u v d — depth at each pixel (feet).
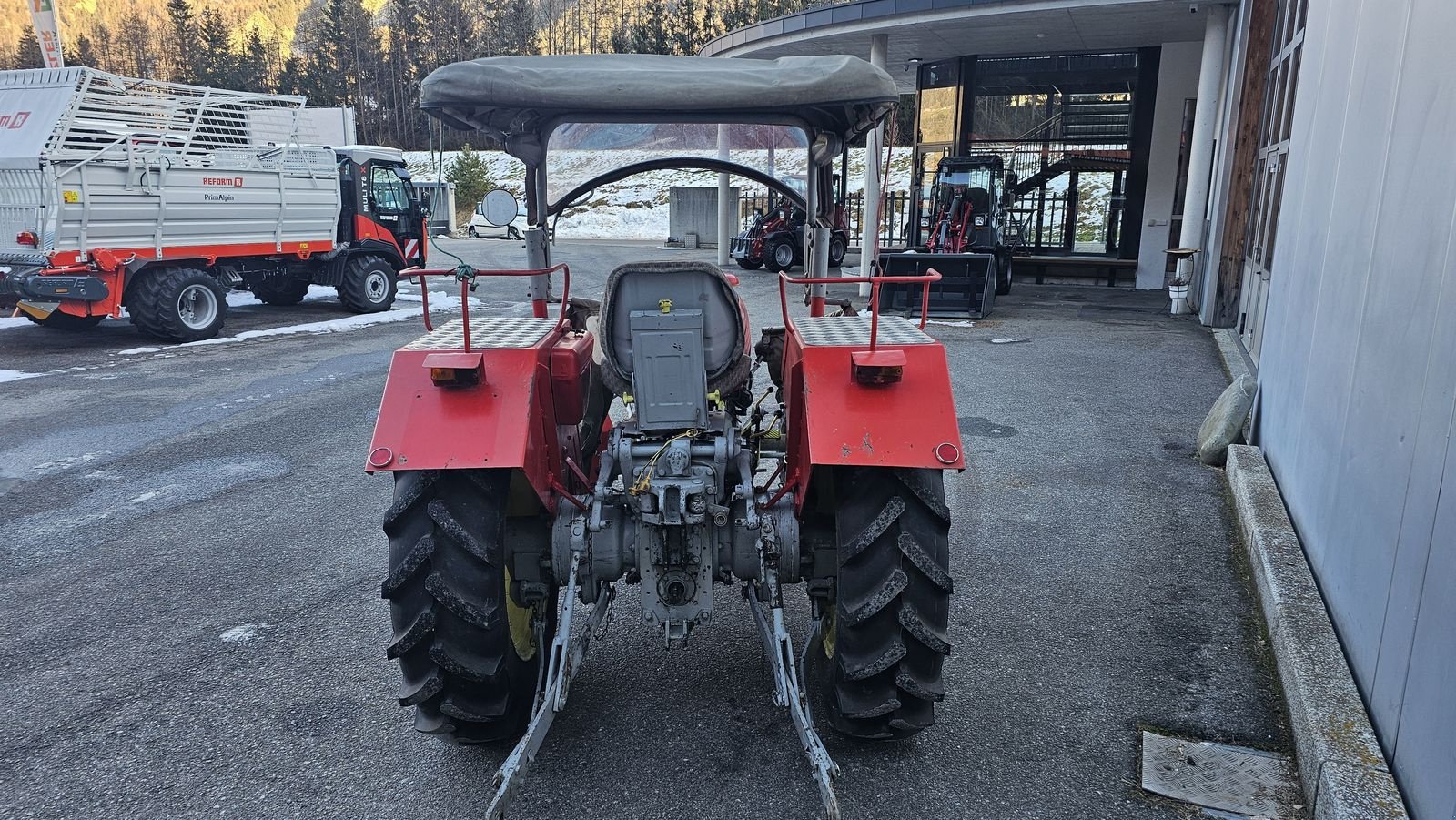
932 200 51.52
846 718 9.23
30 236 33.09
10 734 10.13
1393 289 10.00
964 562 14.51
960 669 11.34
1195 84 50.01
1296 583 11.94
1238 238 36.24
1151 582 13.73
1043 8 40.68
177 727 10.26
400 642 8.71
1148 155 52.03
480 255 73.05
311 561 15.08
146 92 37.27
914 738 9.88
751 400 11.95
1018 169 55.77
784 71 9.61
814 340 9.55
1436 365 8.27
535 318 11.75
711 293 9.16
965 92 55.88
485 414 8.79
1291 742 9.73
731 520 9.63
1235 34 39.34
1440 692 7.24
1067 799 8.85
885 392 8.93
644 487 8.89
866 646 8.87
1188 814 8.62
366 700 10.82
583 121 11.10
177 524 16.78
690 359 9.03
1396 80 10.87
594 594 9.68
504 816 8.62
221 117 40.14
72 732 10.18
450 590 8.64
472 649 8.86
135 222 35.27
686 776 9.24
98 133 34.47
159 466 20.34
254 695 10.93
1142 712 10.35
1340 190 13.35
